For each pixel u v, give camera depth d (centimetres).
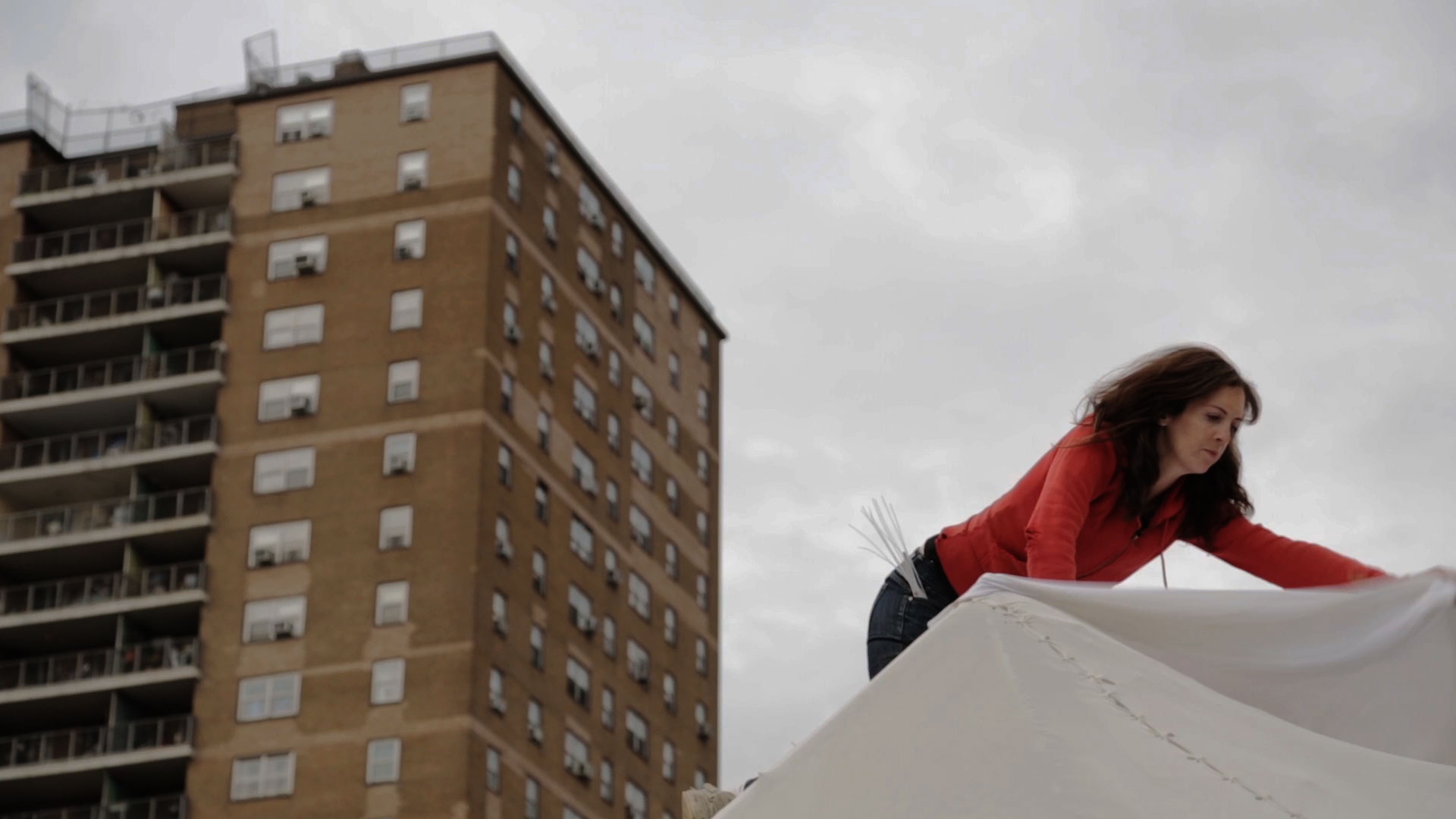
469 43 7869
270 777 6619
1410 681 502
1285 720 474
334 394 7231
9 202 7681
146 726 6744
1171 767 429
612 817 7462
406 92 7794
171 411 7338
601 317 8188
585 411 7912
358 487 7056
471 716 6650
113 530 6931
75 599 6956
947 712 446
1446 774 430
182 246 7500
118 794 6656
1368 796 426
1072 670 452
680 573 8394
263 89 7850
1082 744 435
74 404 7244
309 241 7531
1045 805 423
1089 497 552
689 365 8869
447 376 7231
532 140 7950
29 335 7375
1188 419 554
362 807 6550
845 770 440
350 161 7681
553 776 7106
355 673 6750
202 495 7106
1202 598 502
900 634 589
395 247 7500
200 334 7500
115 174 7794
